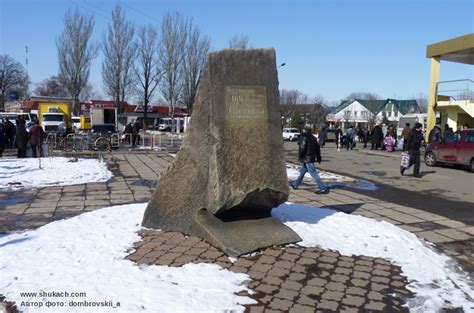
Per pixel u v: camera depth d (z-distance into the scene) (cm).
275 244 484
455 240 595
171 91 4450
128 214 621
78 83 4347
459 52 2227
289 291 378
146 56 4628
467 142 1491
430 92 2397
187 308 331
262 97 529
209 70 513
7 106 7031
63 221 583
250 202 502
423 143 2406
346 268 437
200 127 521
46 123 2758
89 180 1055
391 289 393
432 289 398
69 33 4244
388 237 544
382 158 2030
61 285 364
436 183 1193
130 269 402
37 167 1276
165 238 504
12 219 649
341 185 1089
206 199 503
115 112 2888
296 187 998
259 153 509
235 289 373
